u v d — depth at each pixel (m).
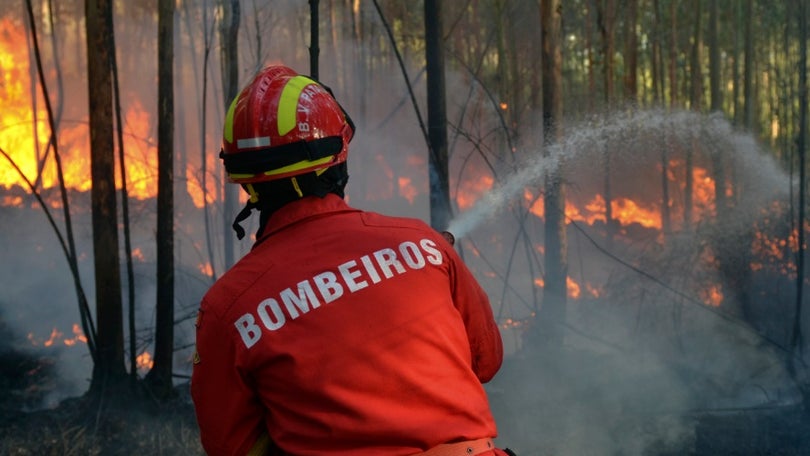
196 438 4.54
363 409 1.56
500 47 8.66
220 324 1.65
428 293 1.67
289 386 1.58
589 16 10.68
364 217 1.75
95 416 4.66
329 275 1.64
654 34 11.51
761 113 12.36
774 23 10.98
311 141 1.71
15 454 4.27
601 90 11.48
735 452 4.45
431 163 4.95
